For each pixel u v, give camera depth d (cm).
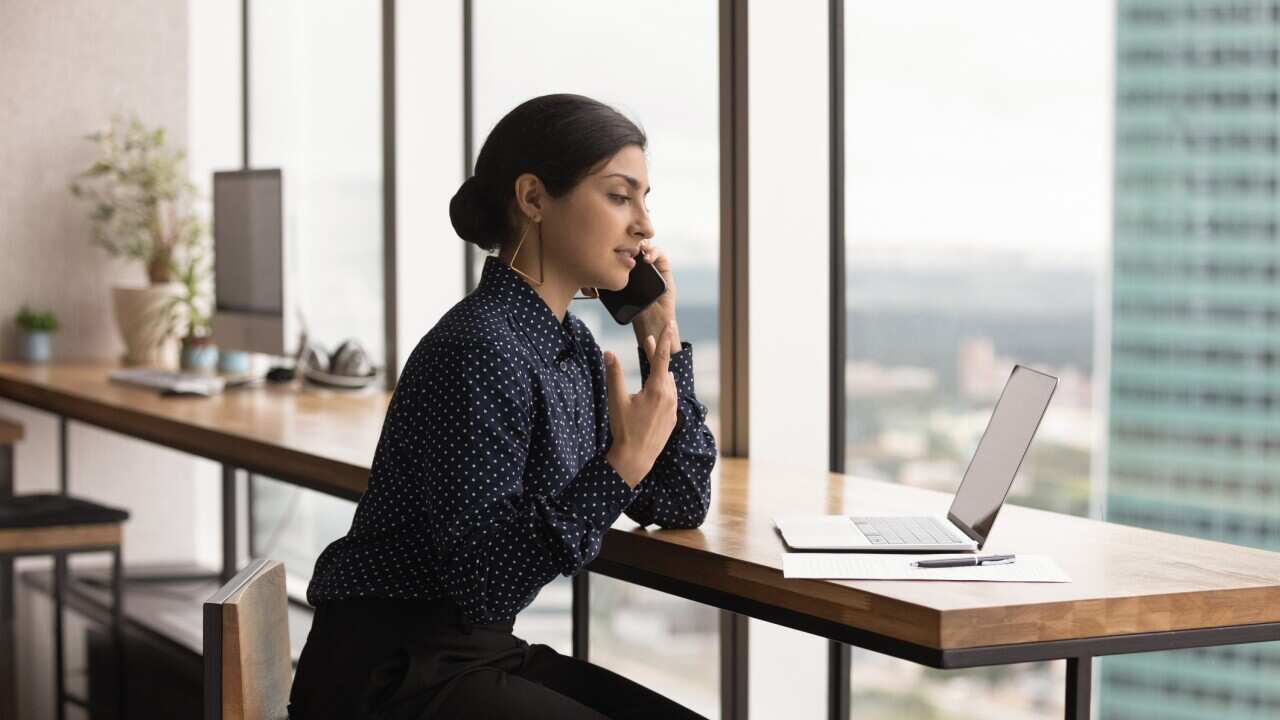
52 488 538
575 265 181
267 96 546
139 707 374
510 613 170
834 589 161
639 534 195
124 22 541
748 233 289
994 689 309
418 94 432
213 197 455
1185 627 156
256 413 362
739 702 303
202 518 562
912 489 239
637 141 182
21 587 518
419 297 436
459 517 164
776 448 294
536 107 180
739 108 289
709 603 183
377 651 170
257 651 170
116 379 441
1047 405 175
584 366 188
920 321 302
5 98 526
